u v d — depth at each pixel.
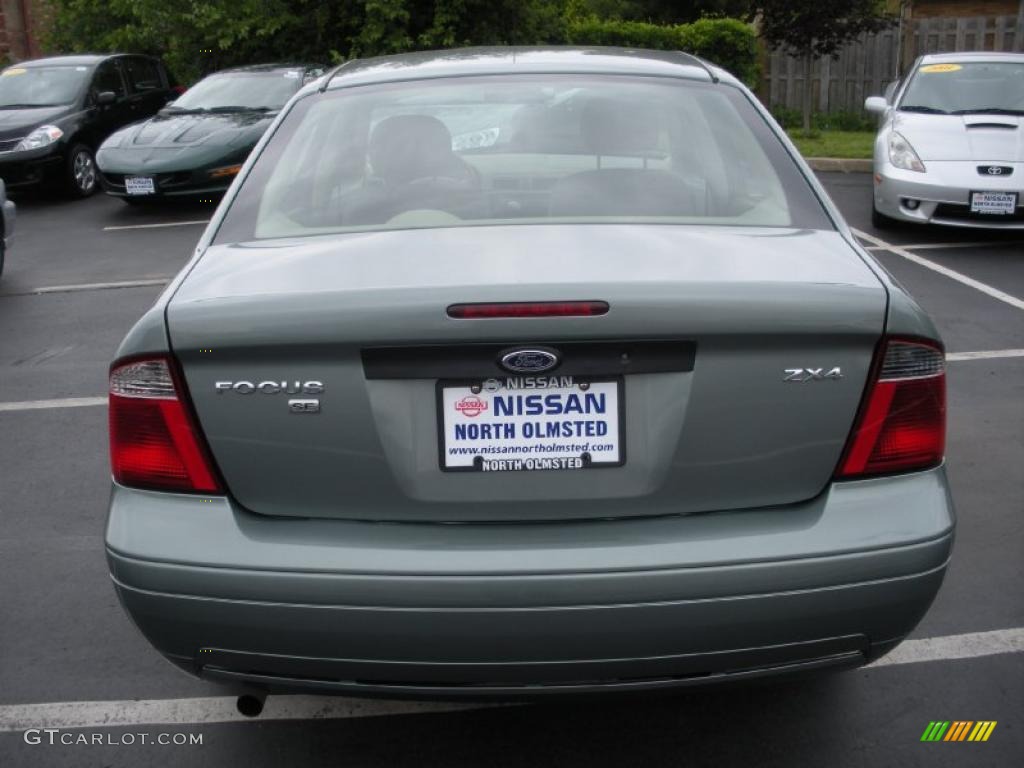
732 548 2.27
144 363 2.36
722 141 3.17
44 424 5.34
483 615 2.24
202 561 2.29
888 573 2.30
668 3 19.23
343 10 15.68
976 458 4.68
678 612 2.25
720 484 2.32
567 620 2.24
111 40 17.33
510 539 2.29
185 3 15.82
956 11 18.31
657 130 3.20
